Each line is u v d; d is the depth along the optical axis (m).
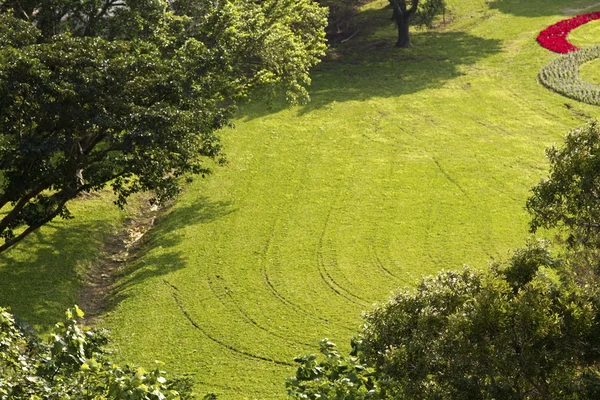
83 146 26.58
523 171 35.72
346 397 12.07
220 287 27.56
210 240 31.06
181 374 22.73
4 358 12.90
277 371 22.73
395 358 12.02
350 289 26.95
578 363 11.76
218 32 32.28
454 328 11.59
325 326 24.83
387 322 12.95
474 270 13.45
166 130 22.75
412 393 11.63
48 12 29.56
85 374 12.62
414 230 30.94
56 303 26.59
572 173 14.15
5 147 22.39
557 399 11.29
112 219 33.16
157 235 31.94
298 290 27.11
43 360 13.09
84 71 22.80
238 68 33.81
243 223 32.34
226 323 25.36
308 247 30.08
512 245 29.17
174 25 31.02
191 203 34.59
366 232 30.98
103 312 26.75
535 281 12.19
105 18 31.45
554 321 11.27
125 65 23.28
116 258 30.86
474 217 31.70
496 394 11.43
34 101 22.17
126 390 11.62
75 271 28.84
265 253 29.83
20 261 28.80
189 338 24.67
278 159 38.56
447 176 35.75
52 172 22.45
